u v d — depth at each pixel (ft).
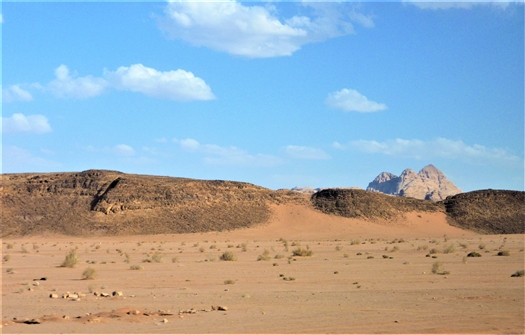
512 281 119.55
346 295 99.50
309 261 186.29
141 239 442.50
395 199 602.85
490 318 75.97
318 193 611.88
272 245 333.21
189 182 567.18
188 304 89.15
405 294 100.32
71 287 114.62
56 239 458.09
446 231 537.65
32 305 88.07
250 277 133.59
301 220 541.34
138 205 517.55
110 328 68.54
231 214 538.06
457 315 78.33
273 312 81.00
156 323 71.82
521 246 276.41
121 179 544.21
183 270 153.69
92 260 200.95
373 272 143.23
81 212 509.76
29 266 173.68
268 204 572.10
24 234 478.18
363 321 73.97
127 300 93.71
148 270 154.81
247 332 66.90
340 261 184.55
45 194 539.29
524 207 594.24
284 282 122.42
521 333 66.49
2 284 120.37
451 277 128.88
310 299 94.68
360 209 566.36
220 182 584.81
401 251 247.29
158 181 568.41
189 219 515.91
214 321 73.61
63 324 71.05
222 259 196.65
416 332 67.21
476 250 240.94
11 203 524.52
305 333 66.64
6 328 68.28
